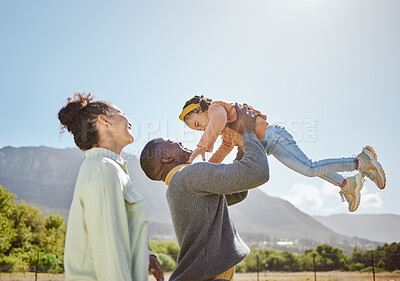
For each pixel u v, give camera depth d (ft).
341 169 9.93
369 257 101.55
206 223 6.68
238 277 96.84
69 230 5.83
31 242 132.46
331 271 108.99
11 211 137.49
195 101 10.58
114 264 5.39
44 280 76.54
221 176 6.54
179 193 6.84
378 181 10.08
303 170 9.64
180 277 6.36
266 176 6.68
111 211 5.60
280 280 89.20
